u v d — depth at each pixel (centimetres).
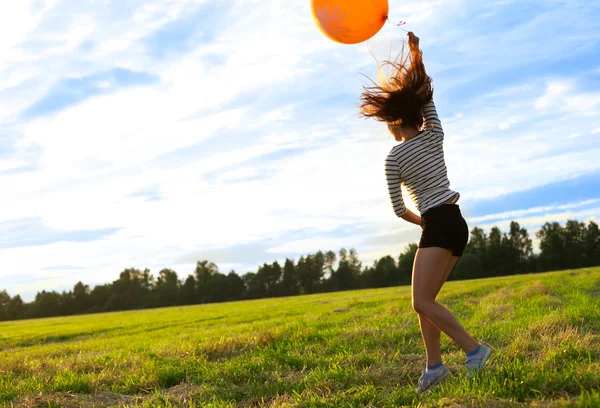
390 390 388
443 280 375
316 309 1916
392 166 376
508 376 348
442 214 360
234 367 536
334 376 441
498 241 9281
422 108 388
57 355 1035
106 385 533
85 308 10706
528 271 9081
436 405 314
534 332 571
